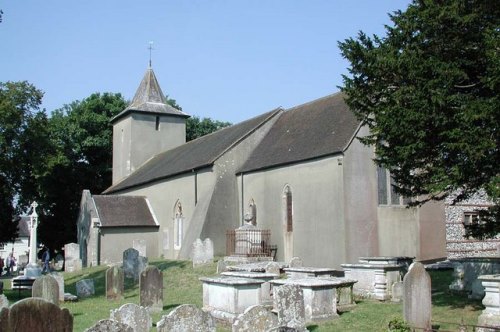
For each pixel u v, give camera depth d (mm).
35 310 8617
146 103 46938
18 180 30656
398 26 14156
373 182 24688
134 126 45906
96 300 20422
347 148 24125
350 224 23797
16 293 24172
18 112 28719
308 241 25672
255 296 15070
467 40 13281
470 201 28844
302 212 26234
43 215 49938
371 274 18016
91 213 37062
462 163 12852
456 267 17641
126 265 26781
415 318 12523
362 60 14445
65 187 50500
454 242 28016
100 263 35688
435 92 12641
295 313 13680
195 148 38906
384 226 24797
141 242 32312
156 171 39531
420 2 13773
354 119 25203
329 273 18969
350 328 13773
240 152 32281
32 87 29625
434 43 13547
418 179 15070
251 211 30500
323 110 29406
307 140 27516
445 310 14953
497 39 12055
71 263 33562
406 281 12578
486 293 12617
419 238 25891
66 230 50531
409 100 13289
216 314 15320
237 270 23109
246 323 11820
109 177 53719
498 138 12281
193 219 31625
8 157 29016
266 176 29266
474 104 12273
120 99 56031
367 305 16500
